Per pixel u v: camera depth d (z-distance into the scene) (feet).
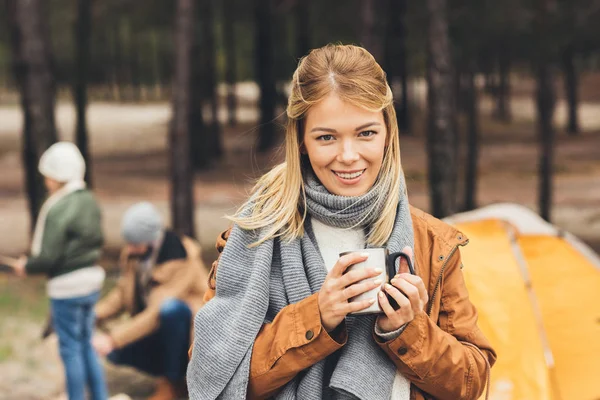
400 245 5.37
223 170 68.13
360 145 5.25
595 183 60.80
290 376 5.27
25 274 15.12
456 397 5.32
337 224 5.45
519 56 44.55
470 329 5.55
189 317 16.43
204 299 6.05
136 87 127.54
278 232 5.56
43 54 30.40
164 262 16.38
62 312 15.26
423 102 107.24
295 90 5.34
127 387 18.65
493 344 14.23
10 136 92.79
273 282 5.49
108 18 71.77
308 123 5.33
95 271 15.55
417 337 5.11
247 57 106.93
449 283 5.62
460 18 40.09
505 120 102.53
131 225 16.10
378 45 31.73
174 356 16.49
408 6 47.06
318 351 5.13
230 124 95.55
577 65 90.43
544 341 14.23
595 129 97.19
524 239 18.16
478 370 5.40
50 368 19.77
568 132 95.55
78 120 51.75
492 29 40.14
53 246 15.06
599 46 40.22
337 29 64.49
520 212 18.69
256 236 5.58
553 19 38.81
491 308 14.79
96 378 15.67
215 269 6.03
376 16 32.14
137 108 119.03
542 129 42.37
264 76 76.43
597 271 16.94
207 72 73.61
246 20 82.28
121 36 110.32
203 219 47.01
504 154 78.54
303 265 5.50
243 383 5.26
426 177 61.62
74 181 15.49
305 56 5.45
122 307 16.78
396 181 5.47
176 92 31.09
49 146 30.81
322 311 5.07
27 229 44.50
